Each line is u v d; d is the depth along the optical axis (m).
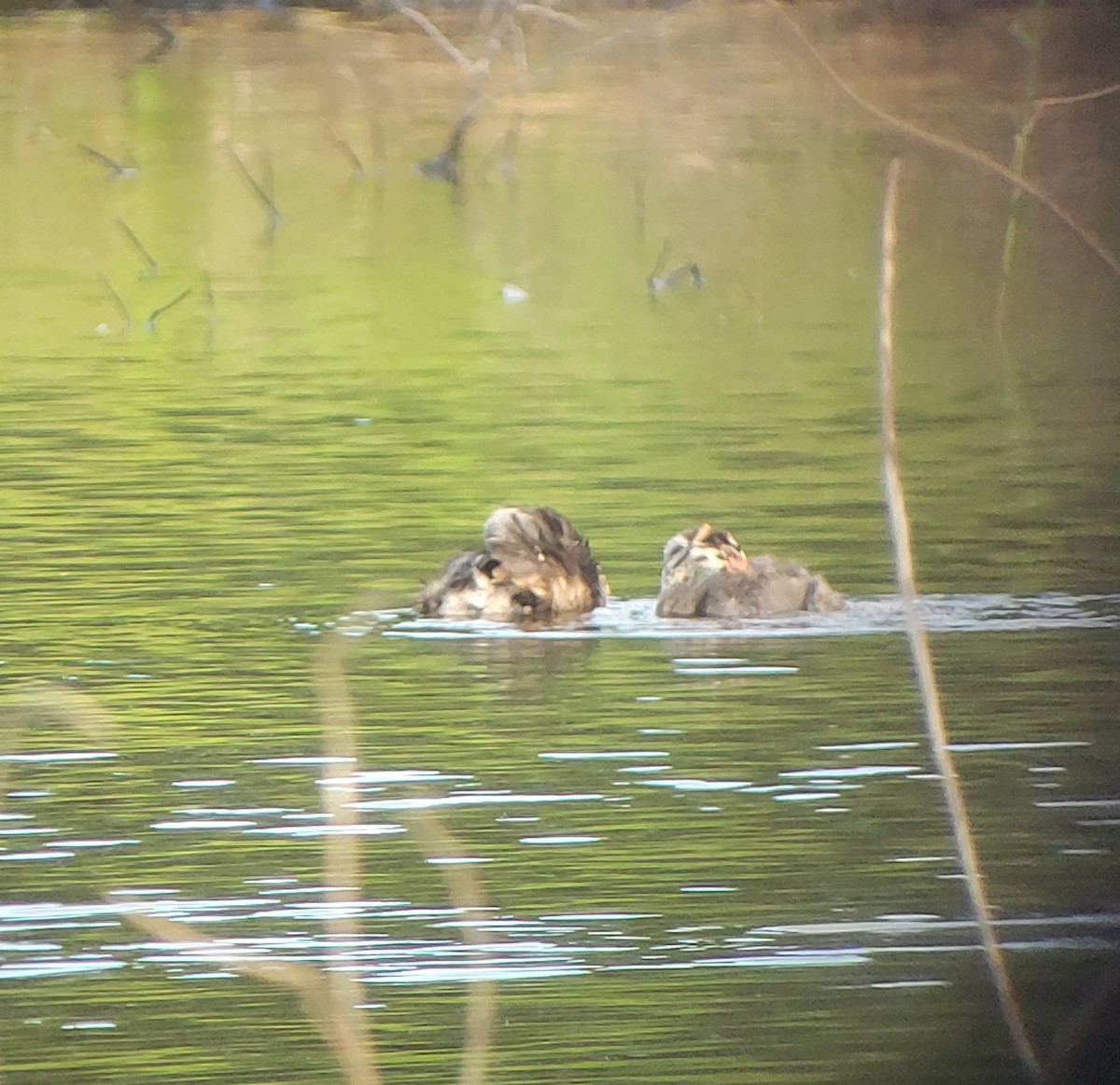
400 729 11.91
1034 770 11.26
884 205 7.96
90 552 15.60
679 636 13.68
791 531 16.11
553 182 36.22
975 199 33.78
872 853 10.26
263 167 37.56
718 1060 8.36
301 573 15.09
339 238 31.84
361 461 18.61
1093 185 32.53
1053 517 16.42
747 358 23.56
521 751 11.56
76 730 11.92
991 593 14.42
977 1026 8.62
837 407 20.83
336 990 8.62
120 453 18.84
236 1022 8.75
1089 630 13.59
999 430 19.77
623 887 9.85
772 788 11.05
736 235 31.64
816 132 39.06
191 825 10.60
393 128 40.19
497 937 9.41
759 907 9.68
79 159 38.44
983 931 7.76
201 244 31.14
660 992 8.95
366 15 46.06
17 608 14.18
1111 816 10.64
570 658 13.23
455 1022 8.72
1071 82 37.59
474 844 10.34
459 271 29.22
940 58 40.88
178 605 14.29
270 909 9.66
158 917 9.53
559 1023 8.70
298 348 24.14
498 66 42.19
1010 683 12.59
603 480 17.91
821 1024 8.70
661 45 41.59
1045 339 24.53
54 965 9.21
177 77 44.09
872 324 25.61
